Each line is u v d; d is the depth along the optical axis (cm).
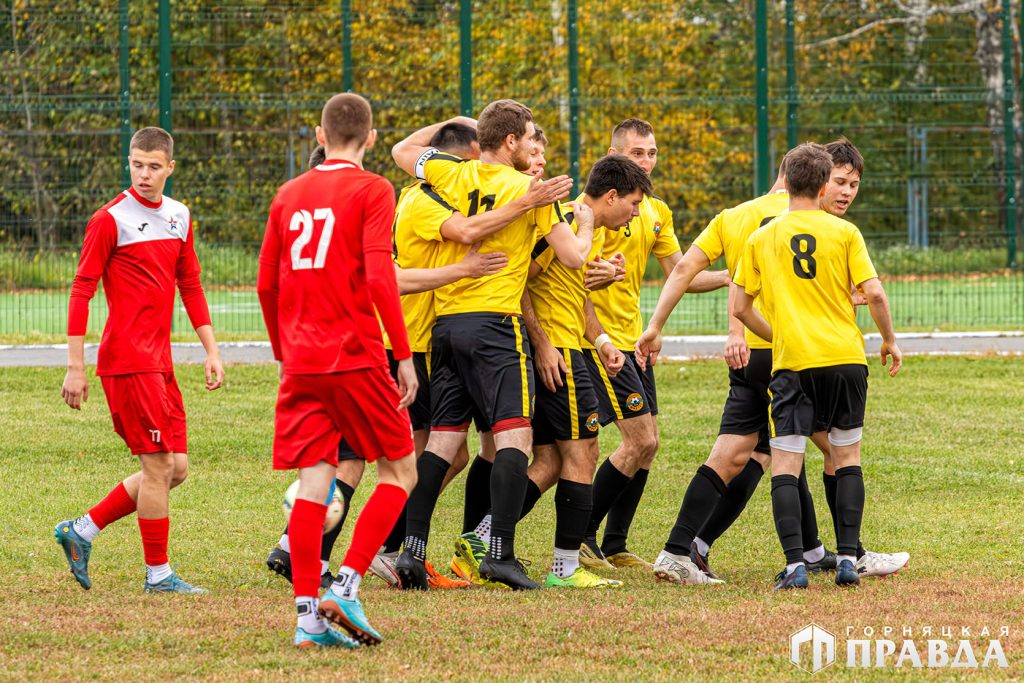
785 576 1939
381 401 1577
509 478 1947
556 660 1480
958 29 9281
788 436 1983
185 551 2230
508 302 1969
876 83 8694
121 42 5434
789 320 1983
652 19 7044
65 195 6066
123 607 1750
